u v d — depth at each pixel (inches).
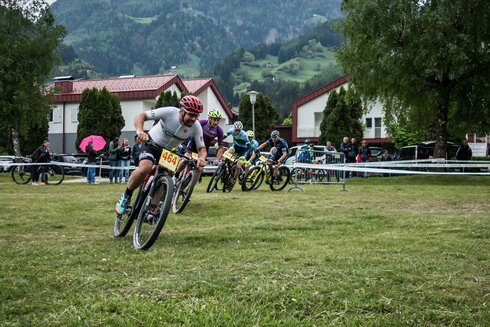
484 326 97.7
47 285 124.0
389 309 107.0
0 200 370.0
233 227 227.5
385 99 869.8
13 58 1104.2
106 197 400.8
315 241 189.0
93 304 108.3
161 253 165.0
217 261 151.7
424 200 376.5
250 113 1700.3
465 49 733.3
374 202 358.3
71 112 1690.5
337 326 97.5
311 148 705.0
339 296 114.7
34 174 645.3
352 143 811.4
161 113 194.2
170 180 175.2
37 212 287.3
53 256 159.5
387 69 768.3
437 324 99.1
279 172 496.7
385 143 1643.7
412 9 761.6
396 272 137.1
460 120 865.5
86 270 140.4
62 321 98.1
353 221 248.2
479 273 136.6
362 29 796.6
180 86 1697.8
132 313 103.1
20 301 110.4
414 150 970.7
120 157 697.6
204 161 203.3
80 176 1037.8
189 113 188.2
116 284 124.6
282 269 140.4
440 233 209.3
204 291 118.4
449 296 115.0
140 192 193.6
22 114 1104.8
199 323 97.0
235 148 455.2
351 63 832.3
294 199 378.3
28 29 1148.5
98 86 1713.8
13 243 185.2
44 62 1141.1
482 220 247.3
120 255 162.9
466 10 738.8
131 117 1608.0
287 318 100.3
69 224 238.1
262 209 306.8
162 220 170.2
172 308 106.0
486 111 808.3
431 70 740.0
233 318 99.3
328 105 1510.8
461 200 375.6
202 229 223.0
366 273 135.6
